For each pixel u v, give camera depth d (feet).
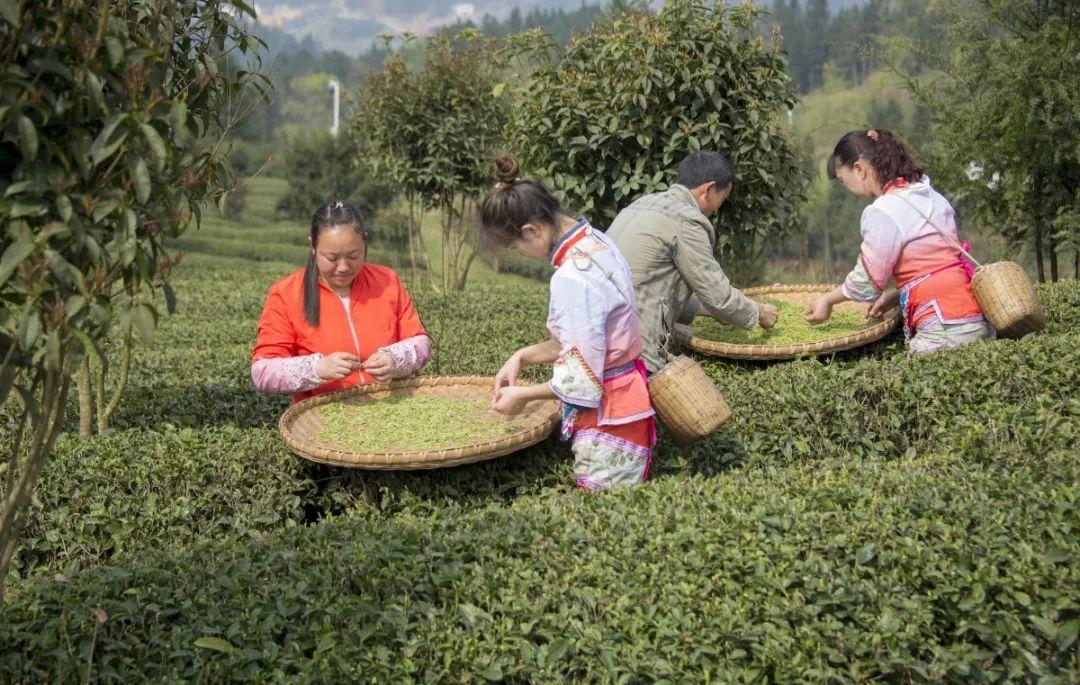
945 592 8.68
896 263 16.21
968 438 12.57
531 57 21.33
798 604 8.46
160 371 19.84
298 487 13.16
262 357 13.71
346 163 139.95
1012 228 28.60
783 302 19.08
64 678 8.12
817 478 11.48
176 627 8.64
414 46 39.34
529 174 20.93
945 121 28.22
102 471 12.75
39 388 14.79
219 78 9.21
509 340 22.66
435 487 13.01
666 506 10.59
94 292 6.81
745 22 19.51
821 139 188.85
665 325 13.74
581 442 11.98
